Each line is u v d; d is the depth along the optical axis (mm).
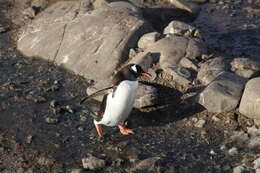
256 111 10641
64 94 12688
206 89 11367
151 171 9586
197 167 9664
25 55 14984
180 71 12367
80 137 10891
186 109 11477
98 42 14094
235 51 14594
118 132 11055
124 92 9969
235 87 11352
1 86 13133
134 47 13961
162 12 17062
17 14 17562
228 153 9984
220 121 10938
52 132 11086
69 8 16125
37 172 9758
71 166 9930
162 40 13398
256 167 9328
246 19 16906
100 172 9672
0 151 10406
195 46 13141
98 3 16062
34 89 12953
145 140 10656
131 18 14539
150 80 12477
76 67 13875
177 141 10531
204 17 17266
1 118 11633
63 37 14766
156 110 11633
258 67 12312
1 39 16094
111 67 13414
